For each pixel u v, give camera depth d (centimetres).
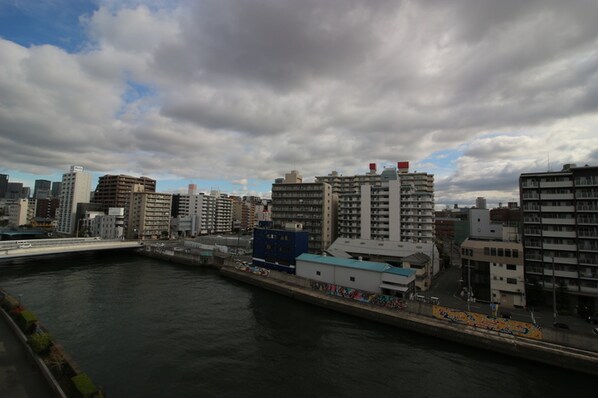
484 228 9812
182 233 15262
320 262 5728
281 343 3475
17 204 17262
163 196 13988
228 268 7362
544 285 4906
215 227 17388
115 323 3800
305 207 9750
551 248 5003
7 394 1906
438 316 3938
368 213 8969
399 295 4794
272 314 4503
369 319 4294
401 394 2553
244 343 3419
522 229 5256
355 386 2644
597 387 2748
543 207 5131
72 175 14550
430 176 11738
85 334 3422
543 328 3300
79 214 14412
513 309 4531
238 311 4566
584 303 4650
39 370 2191
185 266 8450
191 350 3164
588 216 4822
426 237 8388
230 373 2753
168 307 4569
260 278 6331
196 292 5569
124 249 10406
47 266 7669
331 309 4741
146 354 3016
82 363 2772
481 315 3656
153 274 7100
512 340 3309
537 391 2672
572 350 3072
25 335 2700
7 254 6681
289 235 6612
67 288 5425
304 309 4791
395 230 8600
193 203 16212
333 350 3338
